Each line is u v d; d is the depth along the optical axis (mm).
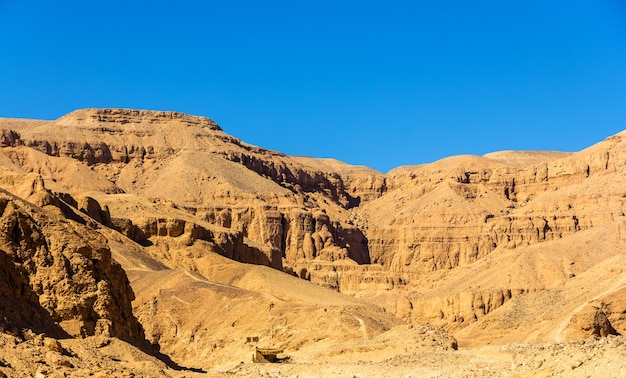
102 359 84062
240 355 144125
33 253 92125
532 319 180875
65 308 90562
